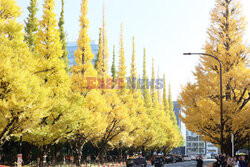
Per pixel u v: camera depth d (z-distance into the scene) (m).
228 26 28.31
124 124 38.62
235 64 27.34
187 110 28.31
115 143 42.66
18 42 17.73
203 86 26.59
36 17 33.50
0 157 27.52
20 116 16.23
